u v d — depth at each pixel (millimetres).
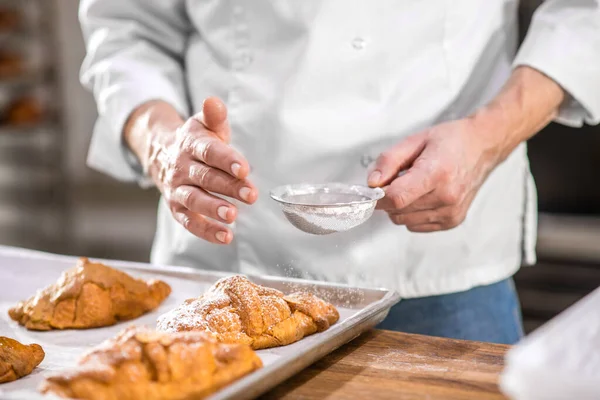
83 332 1031
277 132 1245
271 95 1253
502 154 1174
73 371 699
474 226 1288
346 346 924
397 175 1062
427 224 1101
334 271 1229
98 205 3459
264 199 1263
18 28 3279
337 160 1242
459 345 916
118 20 1450
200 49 1367
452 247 1270
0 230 3594
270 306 918
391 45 1224
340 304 1042
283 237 1247
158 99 1285
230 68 1304
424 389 791
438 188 1032
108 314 1047
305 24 1228
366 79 1231
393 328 1283
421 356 885
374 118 1229
